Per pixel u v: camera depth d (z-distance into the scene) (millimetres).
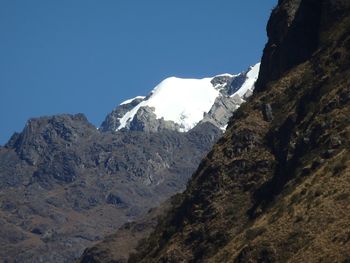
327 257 180625
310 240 192000
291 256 192375
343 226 187875
